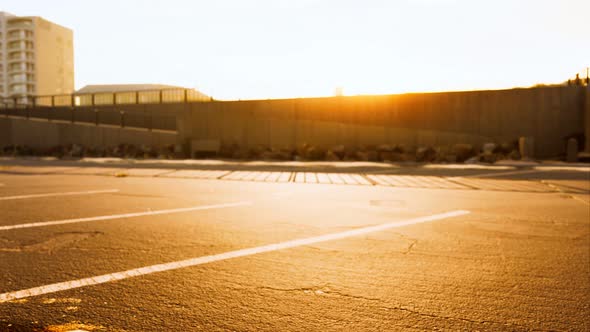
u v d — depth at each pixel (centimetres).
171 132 2800
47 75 9238
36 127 3309
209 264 342
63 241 420
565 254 372
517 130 2225
